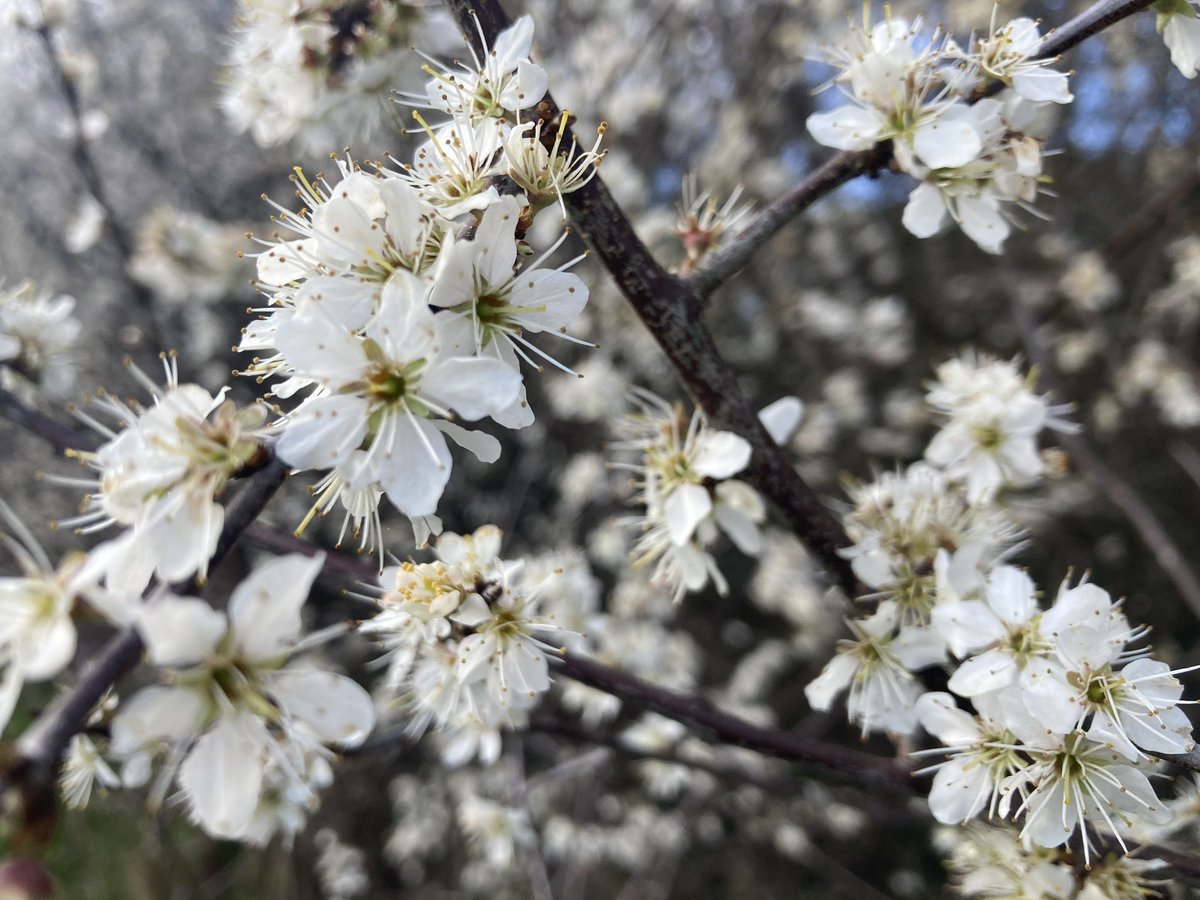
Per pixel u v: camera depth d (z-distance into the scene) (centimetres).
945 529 9
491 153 7
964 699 9
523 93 7
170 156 32
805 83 35
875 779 9
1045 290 29
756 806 27
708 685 28
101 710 7
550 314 7
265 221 32
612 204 8
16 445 28
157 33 34
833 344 32
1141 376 26
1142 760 7
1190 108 31
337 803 29
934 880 29
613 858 28
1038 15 31
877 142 8
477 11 8
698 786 26
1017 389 10
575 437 29
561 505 28
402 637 9
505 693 8
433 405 6
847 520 9
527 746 25
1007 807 7
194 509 6
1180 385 25
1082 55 32
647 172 31
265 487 6
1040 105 9
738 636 29
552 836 24
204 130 33
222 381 29
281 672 5
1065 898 8
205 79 34
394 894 30
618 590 24
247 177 32
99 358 29
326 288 6
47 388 12
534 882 16
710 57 33
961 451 10
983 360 15
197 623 5
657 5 29
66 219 31
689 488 9
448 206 7
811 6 30
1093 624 7
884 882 30
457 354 6
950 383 11
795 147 36
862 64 8
